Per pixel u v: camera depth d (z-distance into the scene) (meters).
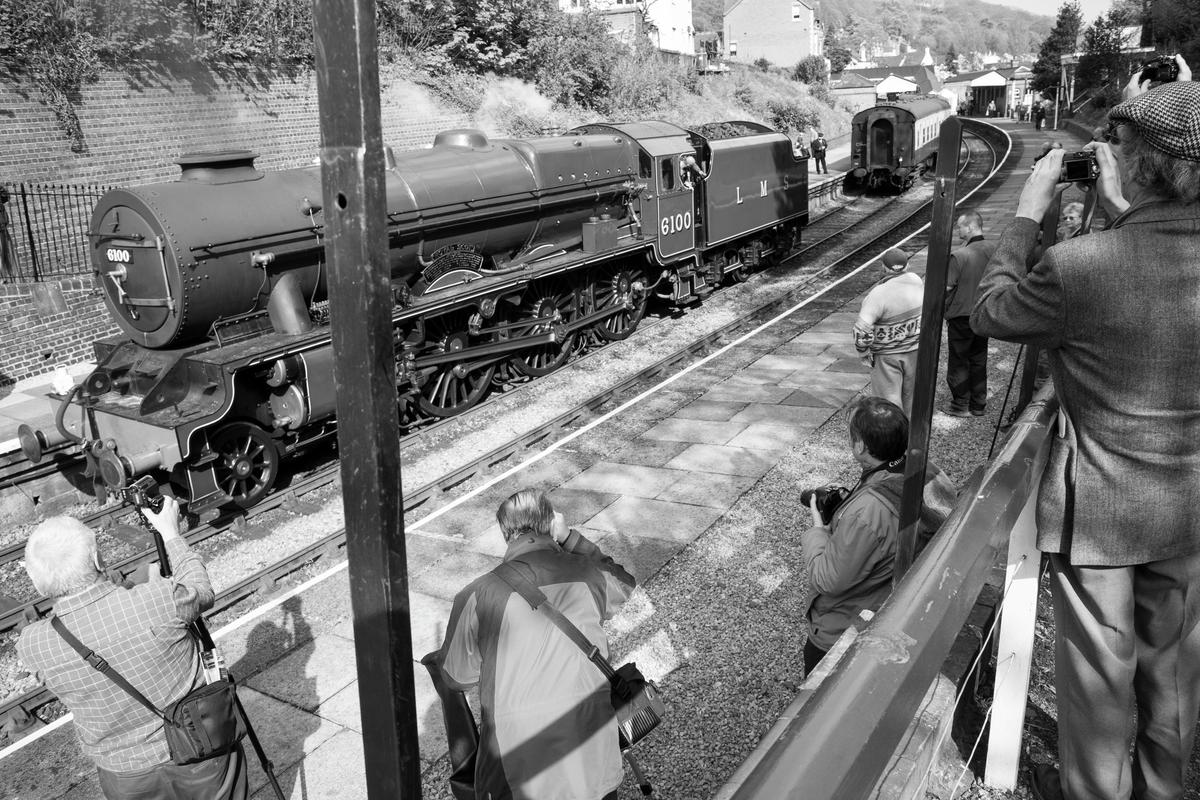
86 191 12.78
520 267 11.62
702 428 9.62
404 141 18.91
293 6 16.03
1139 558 2.00
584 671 2.84
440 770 4.66
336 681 5.55
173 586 3.24
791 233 19.86
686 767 4.44
